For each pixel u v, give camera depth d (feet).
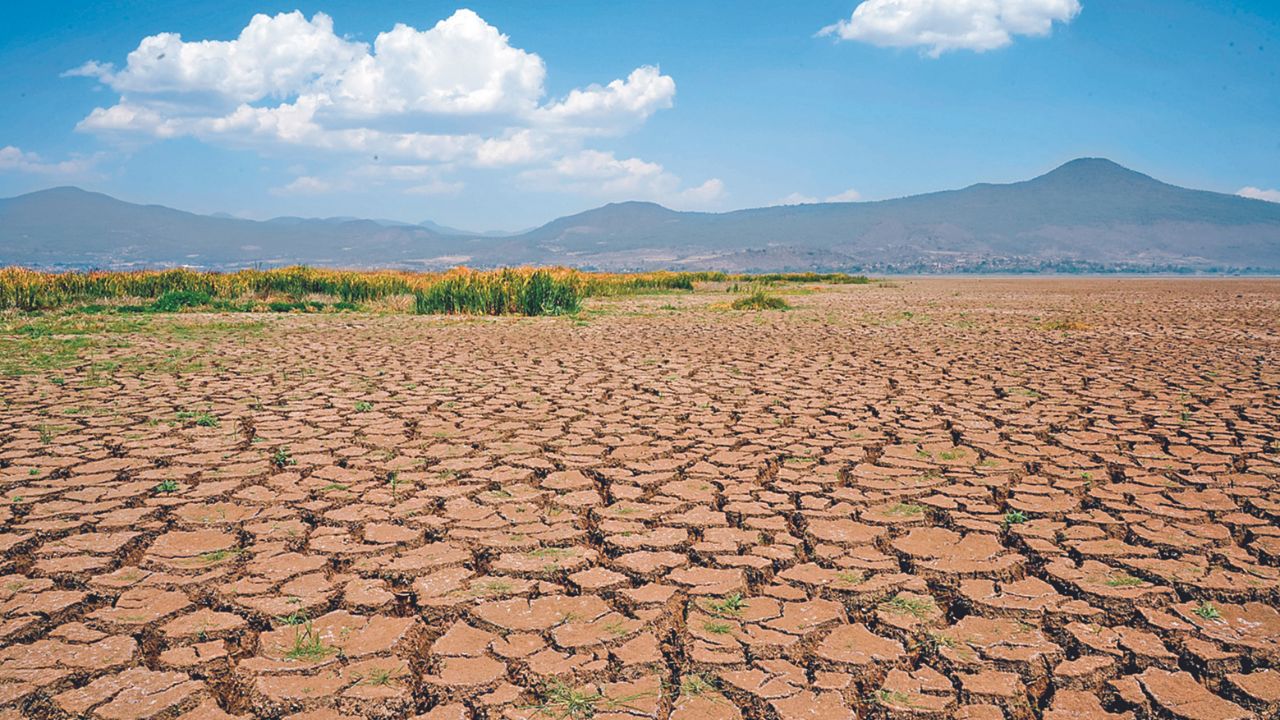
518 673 6.59
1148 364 25.98
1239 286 143.23
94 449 13.69
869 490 11.64
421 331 37.81
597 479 12.26
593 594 8.10
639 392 20.11
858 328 41.01
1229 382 22.00
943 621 7.51
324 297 62.69
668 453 13.78
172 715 5.98
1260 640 7.17
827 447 14.28
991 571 8.68
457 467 12.76
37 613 7.52
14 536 9.51
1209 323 45.24
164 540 9.44
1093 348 31.07
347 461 13.07
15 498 10.95
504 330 38.70
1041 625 7.47
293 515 10.38
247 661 6.69
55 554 8.98
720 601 7.92
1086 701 6.26
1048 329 40.42
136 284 58.59
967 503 11.04
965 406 18.29
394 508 10.68
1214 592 8.14
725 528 10.00
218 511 10.51
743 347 31.14
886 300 77.10
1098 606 7.86
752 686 6.40
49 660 6.70
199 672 6.56
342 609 7.70
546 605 7.82
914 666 6.76
